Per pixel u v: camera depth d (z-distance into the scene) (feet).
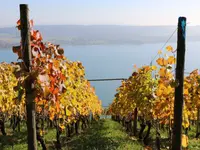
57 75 18.65
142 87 52.95
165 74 29.17
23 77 15.71
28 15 15.12
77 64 57.93
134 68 60.59
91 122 140.77
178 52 20.20
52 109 30.91
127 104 71.92
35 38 16.31
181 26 19.86
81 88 61.57
